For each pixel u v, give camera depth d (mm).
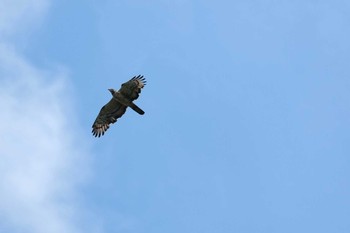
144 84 86562
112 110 88062
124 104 86812
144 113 86938
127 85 86375
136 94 86562
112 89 86625
